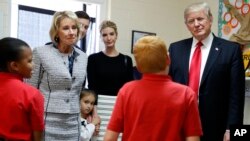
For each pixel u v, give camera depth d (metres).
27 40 3.61
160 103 1.37
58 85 2.11
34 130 1.58
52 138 2.07
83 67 2.24
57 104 2.10
